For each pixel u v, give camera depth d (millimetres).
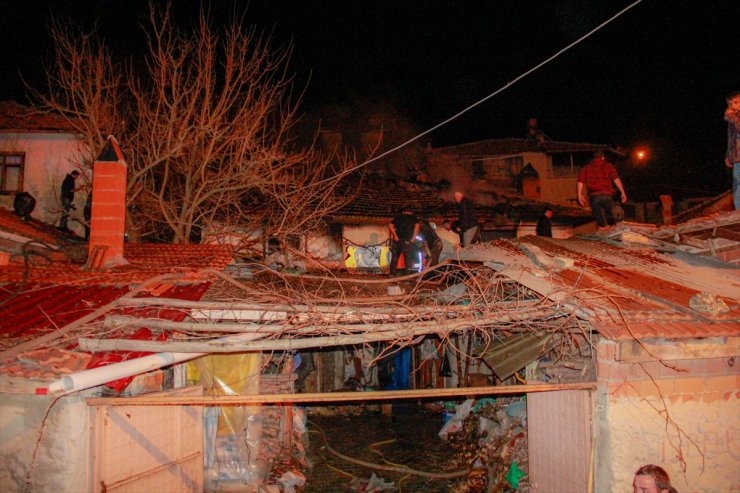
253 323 5969
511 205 19922
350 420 14305
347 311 6164
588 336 6082
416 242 13070
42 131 16906
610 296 6066
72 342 5402
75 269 9094
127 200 13648
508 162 26125
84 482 5004
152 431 6191
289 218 14227
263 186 14227
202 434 7348
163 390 7098
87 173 15922
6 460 4809
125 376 5160
